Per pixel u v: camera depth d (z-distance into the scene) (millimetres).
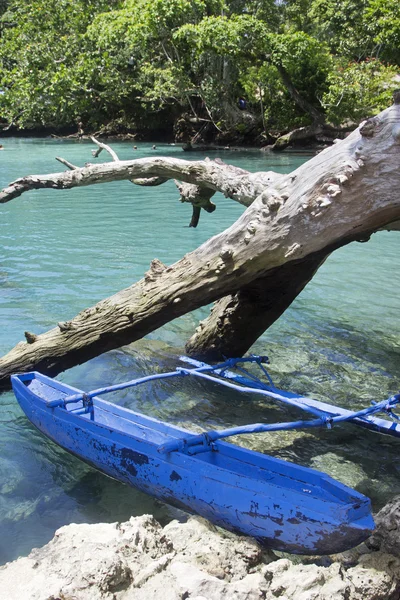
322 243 5027
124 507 4410
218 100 35844
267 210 5215
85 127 45469
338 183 4719
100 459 4652
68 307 8609
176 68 34594
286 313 8672
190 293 5848
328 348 7457
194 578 3250
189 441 4254
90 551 3502
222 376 6160
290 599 3219
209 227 13969
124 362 7105
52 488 4648
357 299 9281
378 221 4828
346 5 33344
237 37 30766
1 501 4477
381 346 7527
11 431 5543
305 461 5086
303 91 34688
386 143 4492
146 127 41969
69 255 11398
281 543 3713
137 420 4836
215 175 7465
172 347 7555
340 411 5285
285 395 5703
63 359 6211
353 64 33000
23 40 39219
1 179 20812
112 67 38156
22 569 3461
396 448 5316
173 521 4020
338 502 3586
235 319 6648
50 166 24797
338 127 32812
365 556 3617
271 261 5367
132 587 3283
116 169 7820
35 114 39719
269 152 32250
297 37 31922
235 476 3846
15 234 13125
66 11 39031
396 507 3758
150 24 32062
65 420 4879
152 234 13219
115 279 9906
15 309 8508
